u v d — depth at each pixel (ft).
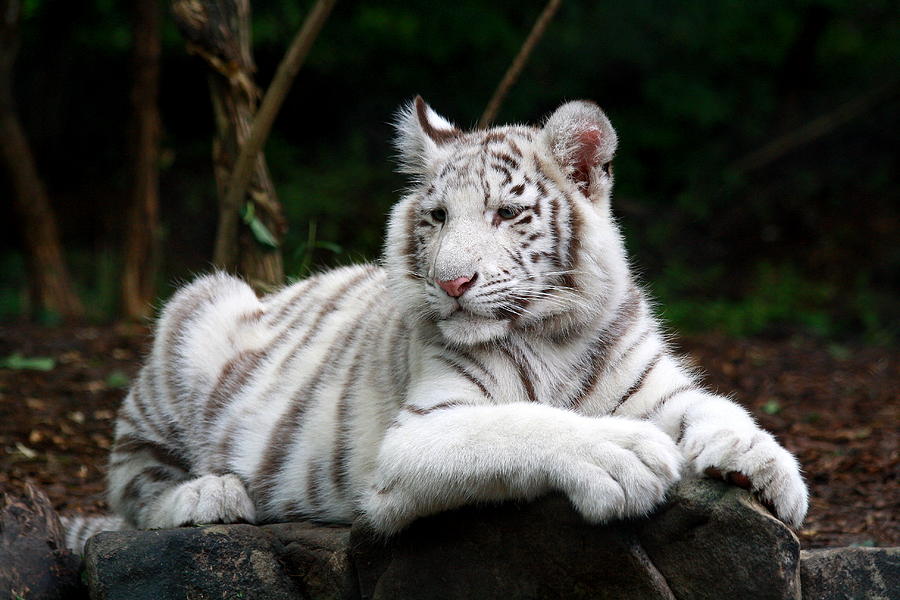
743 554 16.46
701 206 78.54
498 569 17.56
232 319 24.35
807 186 80.53
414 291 19.70
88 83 84.79
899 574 17.57
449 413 17.60
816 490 30.04
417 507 17.49
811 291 70.49
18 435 33.40
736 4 81.20
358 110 82.79
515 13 80.28
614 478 16.15
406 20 78.74
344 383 21.63
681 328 63.62
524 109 78.79
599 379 19.57
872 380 46.88
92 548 18.40
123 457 24.41
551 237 19.24
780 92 85.97
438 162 20.43
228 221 29.99
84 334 50.72
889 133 82.79
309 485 21.40
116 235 81.00
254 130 29.04
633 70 81.35
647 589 16.74
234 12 30.83
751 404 41.65
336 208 75.56
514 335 19.31
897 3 86.89
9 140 58.54
